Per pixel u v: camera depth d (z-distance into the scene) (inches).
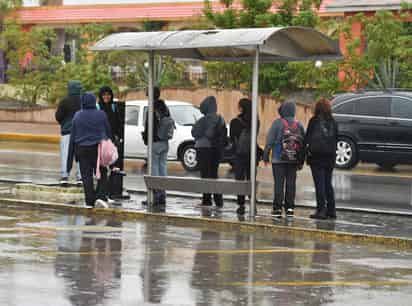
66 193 868.6
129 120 1212.5
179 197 882.1
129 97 1669.5
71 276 507.5
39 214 764.0
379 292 493.7
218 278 516.7
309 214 787.4
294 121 759.1
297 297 475.2
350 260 591.5
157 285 492.4
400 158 1162.0
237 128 791.1
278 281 514.3
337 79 1561.3
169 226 722.8
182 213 765.3
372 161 1179.9
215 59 837.2
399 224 746.8
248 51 818.8
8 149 1450.5
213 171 815.7
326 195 765.3
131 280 502.9
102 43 784.3
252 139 754.2
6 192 882.1
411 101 1166.3
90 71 1781.5
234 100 1557.6
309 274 538.0
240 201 781.3
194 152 1168.2
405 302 471.2
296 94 1583.4
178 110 1208.2
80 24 2308.1
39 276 504.7
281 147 754.8
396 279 530.6
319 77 1562.5
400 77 1571.1
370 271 553.6
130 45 769.6
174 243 634.8
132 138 1203.9
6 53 2129.7
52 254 571.5
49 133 1679.4
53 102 1884.8
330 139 751.7
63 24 2338.8
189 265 552.4
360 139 1181.1
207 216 751.1
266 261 576.7
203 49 836.6
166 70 1788.9
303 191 966.4
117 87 1733.5
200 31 756.0
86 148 773.3
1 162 1226.0
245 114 790.5
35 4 2573.8
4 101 1982.0
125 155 1210.6
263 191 957.8
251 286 498.3
